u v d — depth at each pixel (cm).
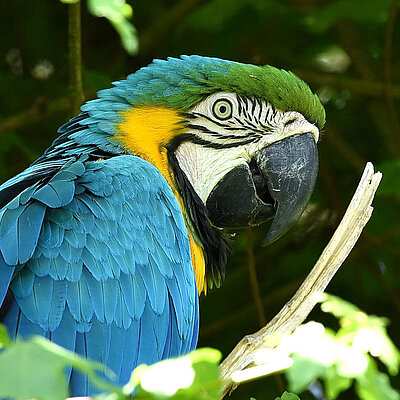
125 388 423
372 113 1510
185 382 425
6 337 445
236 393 1343
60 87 1422
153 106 902
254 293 1311
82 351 704
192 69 923
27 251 686
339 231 737
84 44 1518
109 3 666
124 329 735
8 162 1404
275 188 941
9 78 1408
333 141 1474
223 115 930
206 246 951
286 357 444
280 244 1472
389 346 450
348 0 1294
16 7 1475
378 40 1526
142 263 765
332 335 446
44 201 723
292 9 1384
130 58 1491
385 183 1220
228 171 934
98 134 878
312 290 721
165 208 816
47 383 410
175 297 798
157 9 1502
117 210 769
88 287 718
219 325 1404
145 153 885
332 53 1564
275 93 944
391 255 1459
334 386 430
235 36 1441
